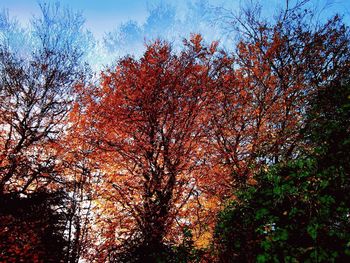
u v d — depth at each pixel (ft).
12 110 67.15
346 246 14.46
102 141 60.85
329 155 17.74
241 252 18.74
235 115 52.26
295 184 17.35
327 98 22.45
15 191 61.31
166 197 50.29
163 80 63.05
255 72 53.67
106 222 55.88
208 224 30.40
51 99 70.95
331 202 15.94
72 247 57.52
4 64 68.59
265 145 38.27
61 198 61.82
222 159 49.83
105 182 59.62
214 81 58.75
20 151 64.39
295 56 51.24
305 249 15.29
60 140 66.39
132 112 61.98
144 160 56.65
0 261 52.42
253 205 18.80
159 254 26.20
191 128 56.44
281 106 48.52
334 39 50.37
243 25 57.00
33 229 56.49
